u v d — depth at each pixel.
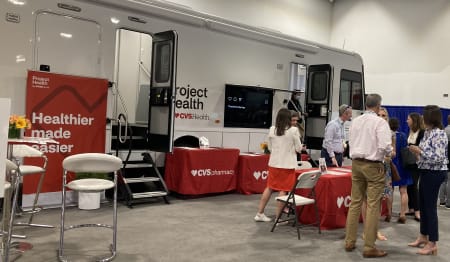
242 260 3.32
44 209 4.59
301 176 3.86
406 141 4.85
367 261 3.45
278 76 7.00
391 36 10.46
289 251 3.61
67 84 4.65
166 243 3.65
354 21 11.13
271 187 4.41
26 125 3.37
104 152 5.06
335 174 4.52
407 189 5.36
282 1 10.12
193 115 5.85
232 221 4.54
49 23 4.50
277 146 4.34
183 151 5.52
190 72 5.77
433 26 9.78
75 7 4.67
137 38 6.27
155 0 5.42
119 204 5.11
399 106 10.20
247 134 6.61
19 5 4.28
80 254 3.26
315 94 7.36
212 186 5.81
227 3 8.89
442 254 3.75
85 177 4.83
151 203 5.28
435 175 3.59
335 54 7.90
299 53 7.29
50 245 3.44
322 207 4.29
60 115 4.63
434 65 9.78
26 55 4.36
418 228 4.64
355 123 3.61
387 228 4.62
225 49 6.19
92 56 4.87
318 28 11.22
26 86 4.36
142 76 6.31
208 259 3.30
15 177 3.09
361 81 8.45
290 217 4.72
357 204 3.66
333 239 4.03
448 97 9.56
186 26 5.70
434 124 3.55
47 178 4.60
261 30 6.69
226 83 6.23
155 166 5.54
